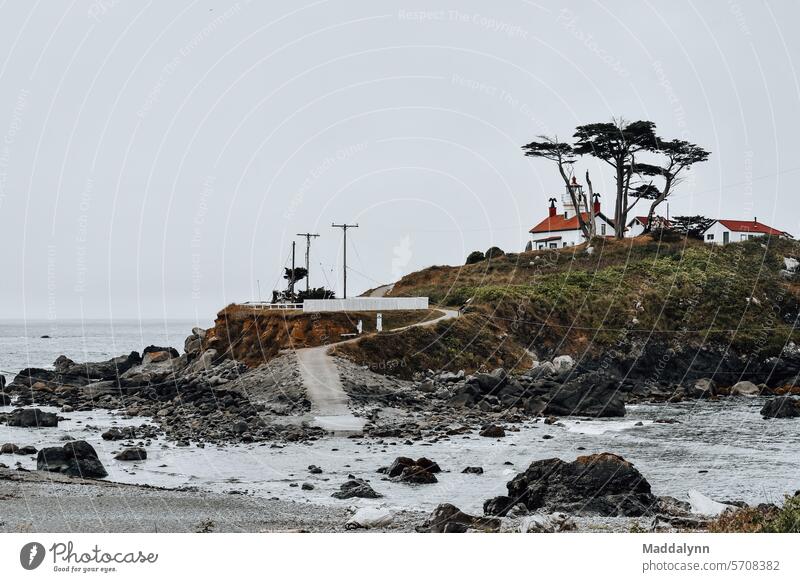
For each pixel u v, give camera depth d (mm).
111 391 71062
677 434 49875
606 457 29281
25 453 40344
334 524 25484
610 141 103812
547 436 48562
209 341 79812
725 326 86062
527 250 111625
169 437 47219
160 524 24797
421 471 35281
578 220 115688
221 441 45812
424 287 104562
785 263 101500
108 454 41219
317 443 45469
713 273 95062
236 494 31234
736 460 40625
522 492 29172
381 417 53938
